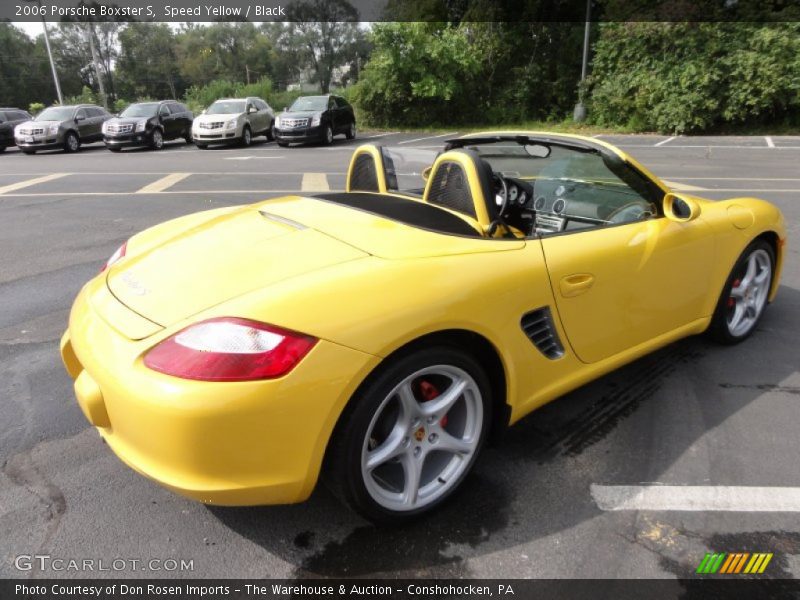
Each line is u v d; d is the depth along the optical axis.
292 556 1.97
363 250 2.05
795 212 7.30
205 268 2.02
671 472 2.39
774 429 2.70
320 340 1.69
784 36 18.53
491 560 1.95
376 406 1.81
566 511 2.17
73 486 2.30
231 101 19.23
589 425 2.73
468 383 2.06
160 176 11.25
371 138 20.38
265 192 9.18
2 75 63.66
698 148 15.97
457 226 2.33
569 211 3.12
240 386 1.62
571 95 25.02
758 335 3.69
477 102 25.22
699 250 2.96
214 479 1.68
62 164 14.25
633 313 2.69
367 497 1.91
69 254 5.68
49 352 3.50
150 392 1.64
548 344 2.33
